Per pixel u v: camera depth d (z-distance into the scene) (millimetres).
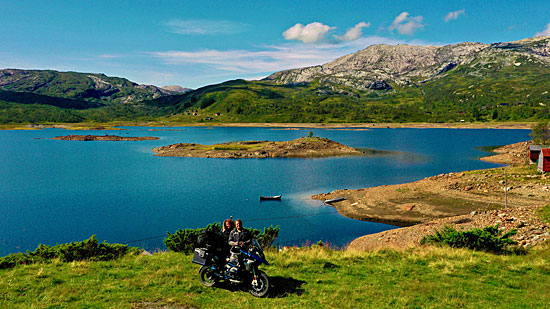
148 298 10102
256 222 45375
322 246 20688
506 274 13516
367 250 18641
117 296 10234
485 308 9898
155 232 42500
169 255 16094
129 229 44000
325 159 117125
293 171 91250
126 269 13281
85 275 12414
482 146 152500
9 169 100500
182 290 10844
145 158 125625
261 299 10289
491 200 46188
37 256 15109
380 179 77125
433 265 14648
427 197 50812
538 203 42688
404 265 14828
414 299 10570
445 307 9953
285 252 17016
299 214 48500
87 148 164875
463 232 19438
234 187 70875
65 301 9805
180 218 48625
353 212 47625
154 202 58938
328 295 10711
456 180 58906
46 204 58469
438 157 116750
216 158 123938
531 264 14867
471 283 12375
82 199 62219
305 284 11797
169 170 96375
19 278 11797
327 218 45719
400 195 53438
